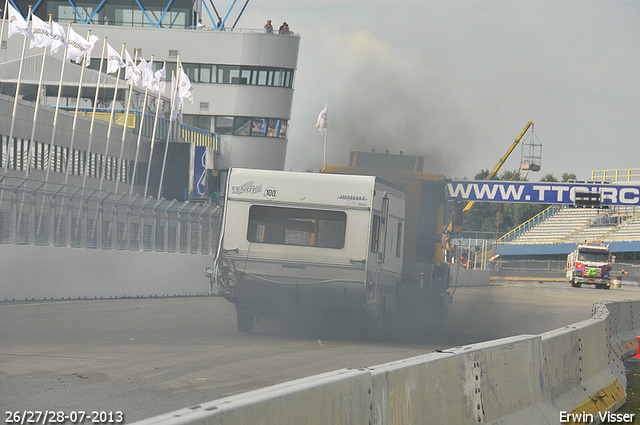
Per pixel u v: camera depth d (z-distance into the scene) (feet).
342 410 38.73
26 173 323.37
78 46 341.00
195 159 473.67
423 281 162.40
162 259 254.88
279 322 164.86
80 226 219.00
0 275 188.44
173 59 588.91
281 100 601.62
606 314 101.91
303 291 133.90
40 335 120.06
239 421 31.12
